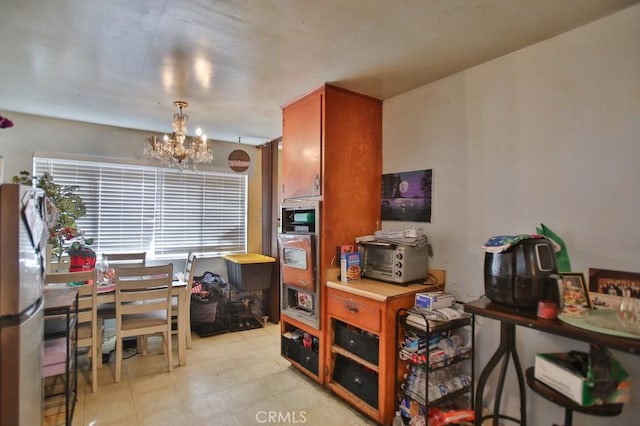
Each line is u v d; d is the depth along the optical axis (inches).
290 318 115.6
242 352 130.0
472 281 88.2
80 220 146.9
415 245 94.1
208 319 150.9
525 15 65.5
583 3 61.7
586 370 55.3
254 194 191.2
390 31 71.3
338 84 100.8
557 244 71.1
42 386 64.8
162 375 110.3
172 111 128.4
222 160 181.3
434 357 78.4
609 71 66.0
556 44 73.4
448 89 94.7
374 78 96.1
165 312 120.0
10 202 50.1
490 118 85.0
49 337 90.3
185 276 141.6
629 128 63.6
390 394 82.9
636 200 62.8
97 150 148.6
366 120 110.9
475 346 87.0
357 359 90.9
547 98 74.8
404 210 106.3
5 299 49.6
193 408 91.3
